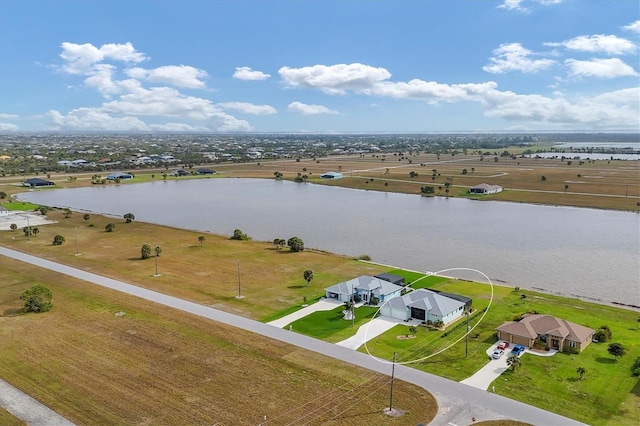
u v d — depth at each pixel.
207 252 93.06
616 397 41.47
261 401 41.09
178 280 75.00
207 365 47.47
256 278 76.00
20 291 69.94
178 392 42.59
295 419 38.53
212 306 63.62
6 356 49.56
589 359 48.56
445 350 50.78
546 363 47.81
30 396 42.09
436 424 37.66
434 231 111.62
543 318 53.94
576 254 90.56
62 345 52.09
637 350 50.31
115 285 72.50
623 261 85.75
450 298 61.62
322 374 45.66
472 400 41.12
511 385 43.56
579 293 70.44
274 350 50.69
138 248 96.62
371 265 82.94
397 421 38.12
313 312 61.38
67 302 65.25
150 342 52.69
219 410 39.81
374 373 45.84
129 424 37.97
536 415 38.78
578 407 40.00
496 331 54.97
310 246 99.75
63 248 96.50
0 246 98.00
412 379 44.72
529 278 77.25
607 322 57.78
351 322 58.00
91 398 41.72
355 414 39.16
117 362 48.16
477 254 91.25
